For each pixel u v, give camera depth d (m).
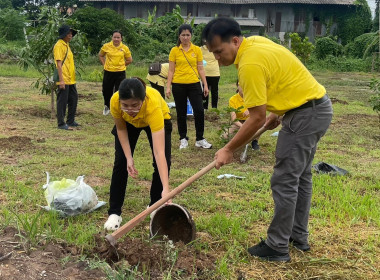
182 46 7.82
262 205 5.21
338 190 5.77
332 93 17.27
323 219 4.90
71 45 10.34
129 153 4.38
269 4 42.66
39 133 8.70
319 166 6.97
